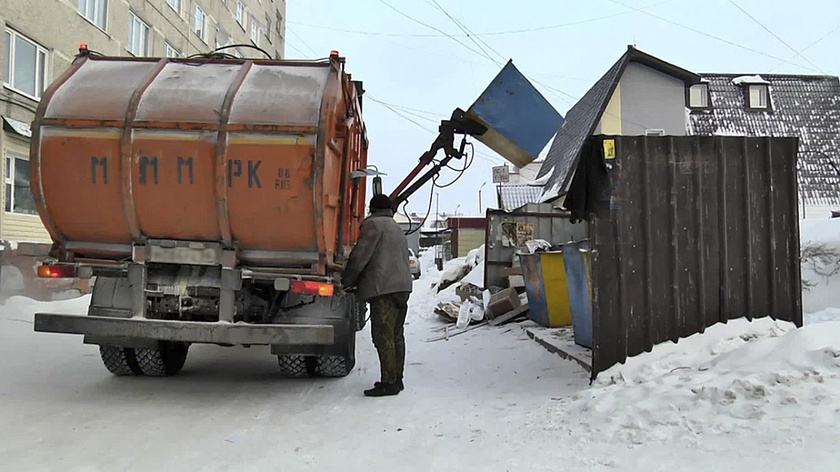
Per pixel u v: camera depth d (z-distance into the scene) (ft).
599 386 16.20
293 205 15.44
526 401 16.52
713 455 10.70
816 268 29.37
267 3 119.96
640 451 11.41
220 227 15.75
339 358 19.67
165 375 20.68
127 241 16.34
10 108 42.22
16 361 21.85
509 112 25.86
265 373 21.58
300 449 12.90
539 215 40.75
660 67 74.54
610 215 17.13
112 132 15.53
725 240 17.35
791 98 82.69
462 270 52.75
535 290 29.55
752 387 12.84
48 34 46.85
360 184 22.15
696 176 17.39
